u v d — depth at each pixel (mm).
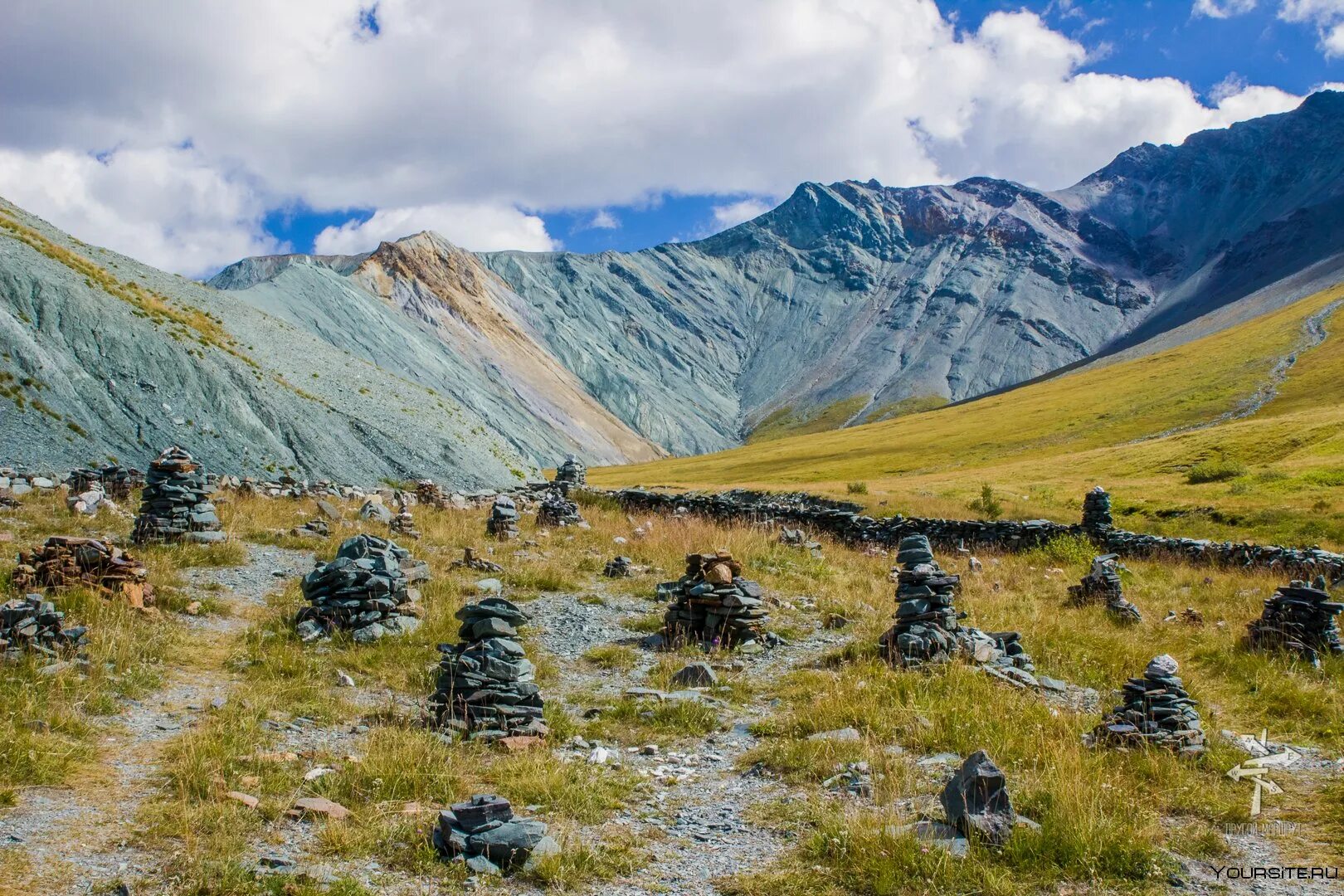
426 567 17984
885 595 19953
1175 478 53781
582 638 15539
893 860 7301
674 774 9672
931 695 11844
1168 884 7230
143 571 14547
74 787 8039
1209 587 22844
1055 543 28672
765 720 11328
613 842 7836
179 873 6605
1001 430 104312
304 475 42438
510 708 10523
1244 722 11828
